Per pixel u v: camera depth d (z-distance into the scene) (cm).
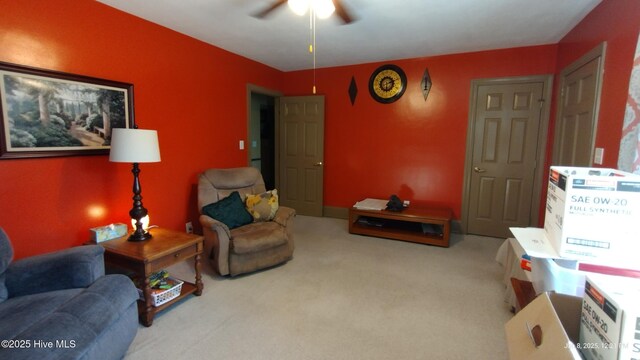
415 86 426
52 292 167
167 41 308
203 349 189
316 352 187
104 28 255
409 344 195
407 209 412
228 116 393
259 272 297
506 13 272
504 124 390
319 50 388
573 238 118
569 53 314
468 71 397
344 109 474
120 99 268
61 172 234
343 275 292
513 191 396
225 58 383
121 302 171
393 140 448
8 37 203
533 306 108
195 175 351
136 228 242
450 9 264
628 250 111
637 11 190
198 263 249
